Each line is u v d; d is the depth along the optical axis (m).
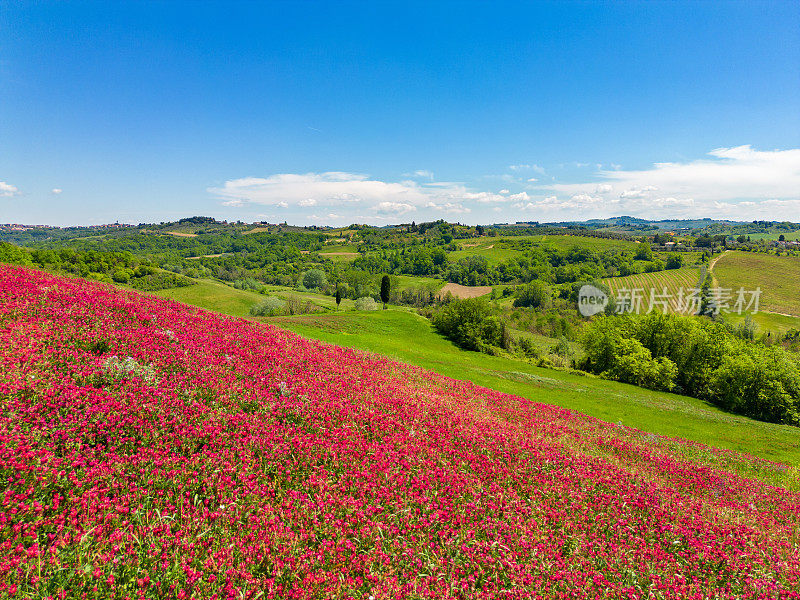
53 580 6.03
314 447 10.86
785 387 62.12
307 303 111.75
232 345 17.70
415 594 7.16
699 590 8.41
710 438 39.97
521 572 7.99
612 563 8.84
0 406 8.82
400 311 107.75
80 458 8.22
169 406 10.80
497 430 16.62
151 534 7.09
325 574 7.14
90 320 15.41
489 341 94.94
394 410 15.59
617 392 60.91
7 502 6.67
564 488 11.84
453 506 9.79
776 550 10.95
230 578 6.73
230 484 8.75
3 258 96.50
